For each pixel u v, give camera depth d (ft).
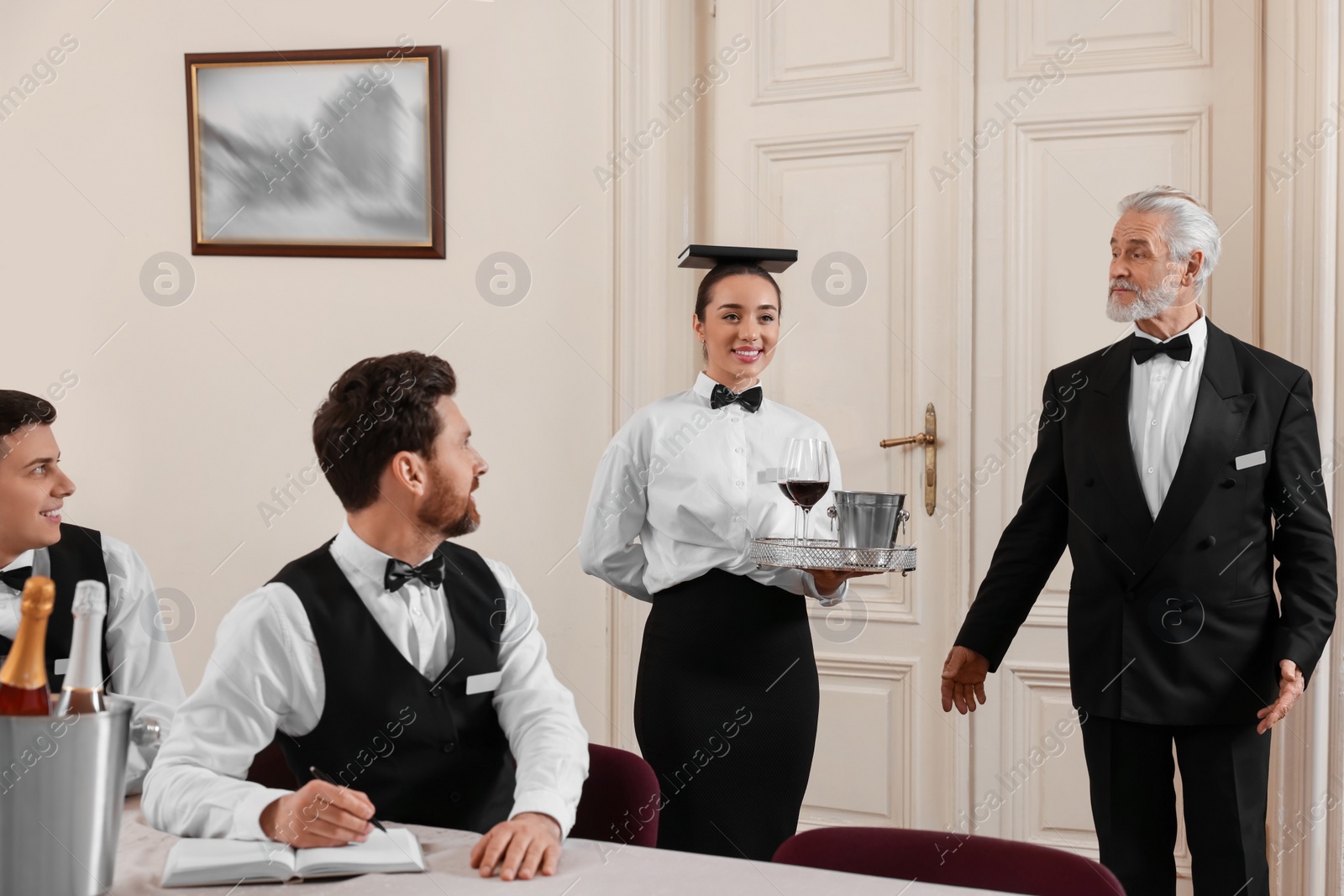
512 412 10.03
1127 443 6.22
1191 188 9.00
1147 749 6.05
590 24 9.89
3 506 4.85
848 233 9.90
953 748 9.50
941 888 3.16
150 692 5.49
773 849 6.54
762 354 7.03
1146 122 9.12
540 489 9.96
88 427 10.70
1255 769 5.93
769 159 10.15
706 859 3.44
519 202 10.04
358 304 10.29
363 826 3.36
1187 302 6.32
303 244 10.36
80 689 2.87
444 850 3.52
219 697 3.99
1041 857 3.84
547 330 9.98
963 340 9.54
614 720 9.71
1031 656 9.34
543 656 4.66
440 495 4.24
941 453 9.62
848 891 3.12
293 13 10.37
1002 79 9.48
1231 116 8.87
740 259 7.16
